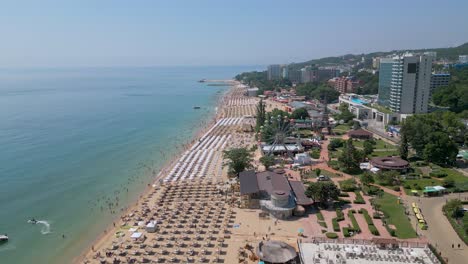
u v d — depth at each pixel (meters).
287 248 93.38
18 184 159.62
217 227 113.19
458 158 172.38
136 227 115.81
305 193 129.50
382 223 111.75
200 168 174.62
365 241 97.81
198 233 109.06
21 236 114.88
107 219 126.19
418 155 178.75
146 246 102.62
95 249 103.75
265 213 121.50
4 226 121.50
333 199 129.25
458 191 133.88
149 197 141.50
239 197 137.00
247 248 99.50
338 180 152.12
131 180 166.12
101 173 175.62
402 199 129.12
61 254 104.00
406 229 106.94
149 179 167.25
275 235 107.19
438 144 164.25
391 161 164.25
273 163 170.50
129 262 94.50
